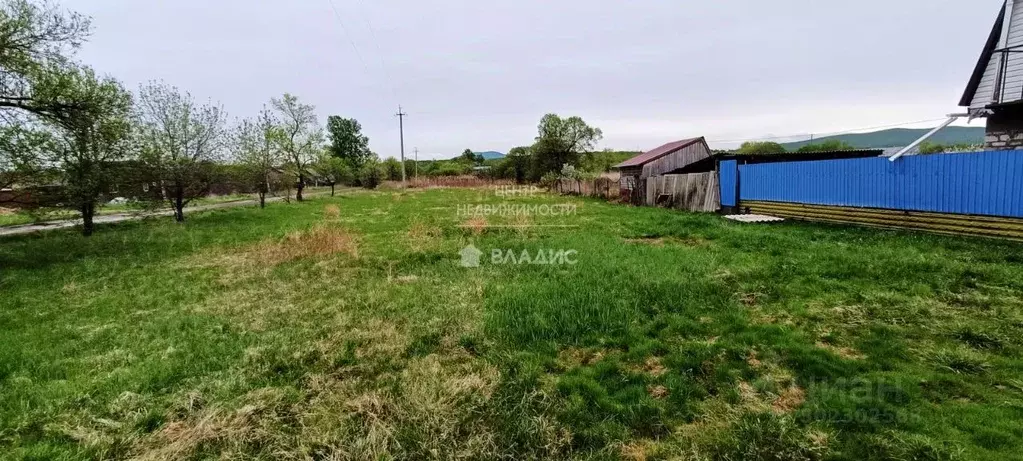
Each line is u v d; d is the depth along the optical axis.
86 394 3.03
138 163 12.07
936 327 3.73
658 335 3.83
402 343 3.88
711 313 4.32
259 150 21.91
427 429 2.53
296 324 4.53
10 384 3.23
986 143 9.23
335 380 3.24
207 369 3.45
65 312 5.07
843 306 4.34
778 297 4.73
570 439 2.41
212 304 5.31
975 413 2.48
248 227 12.83
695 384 2.93
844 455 2.18
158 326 4.50
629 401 2.76
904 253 6.29
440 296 5.30
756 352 3.40
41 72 8.62
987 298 4.32
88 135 9.76
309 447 2.42
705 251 7.32
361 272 6.79
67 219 11.26
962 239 7.31
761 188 12.45
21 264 7.75
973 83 9.38
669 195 16.39
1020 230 6.94
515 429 2.52
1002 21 8.71
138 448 2.48
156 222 14.16
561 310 4.40
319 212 17.75
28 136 8.79
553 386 3.03
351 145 65.06
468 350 3.78
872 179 9.35
